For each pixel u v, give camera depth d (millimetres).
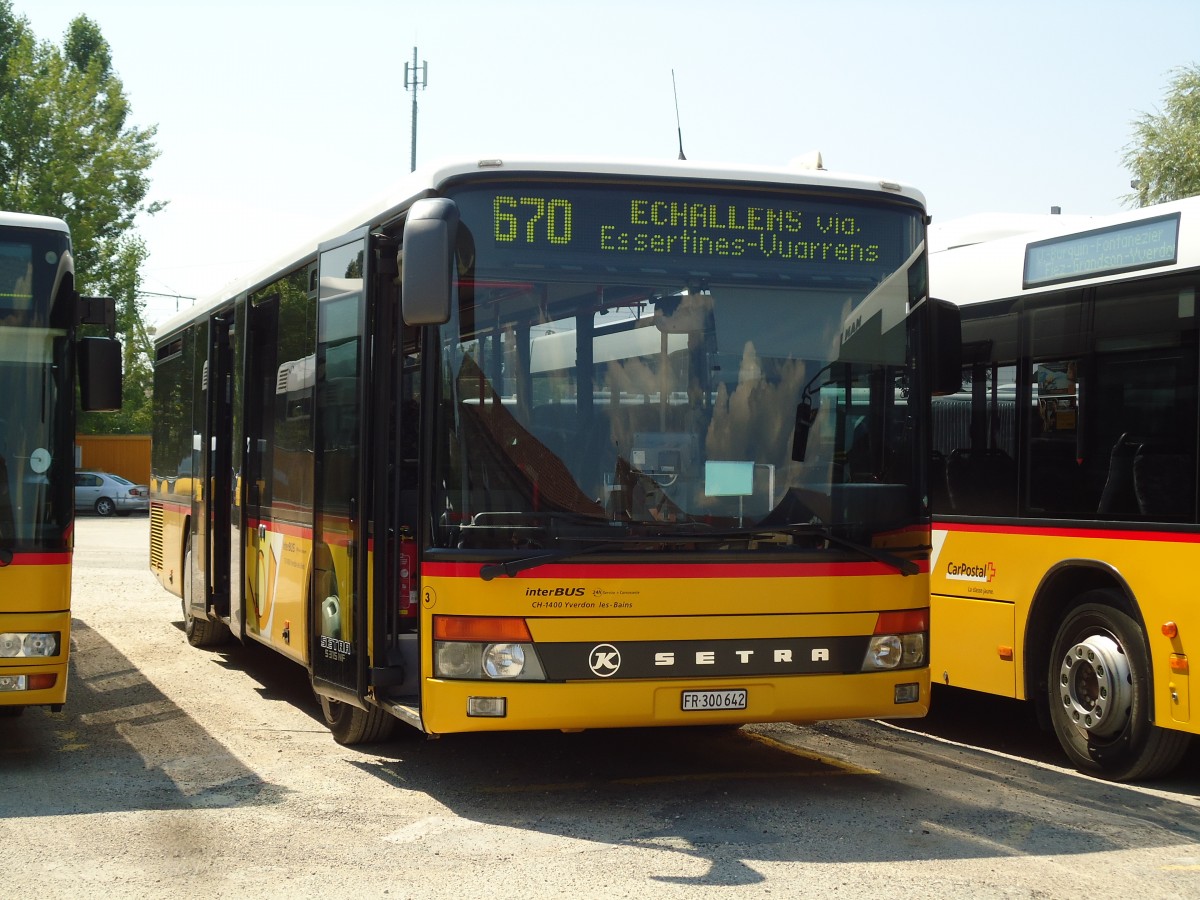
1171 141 34312
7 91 47969
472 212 6977
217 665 12516
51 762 8312
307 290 9352
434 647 6848
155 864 6078
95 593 18891
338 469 8289
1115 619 8047
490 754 8602
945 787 7816
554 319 6984
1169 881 5941
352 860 6152
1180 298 7680
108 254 47844
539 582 6750
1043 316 8680
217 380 12156
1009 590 8828
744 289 7242
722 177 7270
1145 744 7832
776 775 8062
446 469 6867
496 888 5723
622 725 6832
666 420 7039
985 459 9086
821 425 7266
